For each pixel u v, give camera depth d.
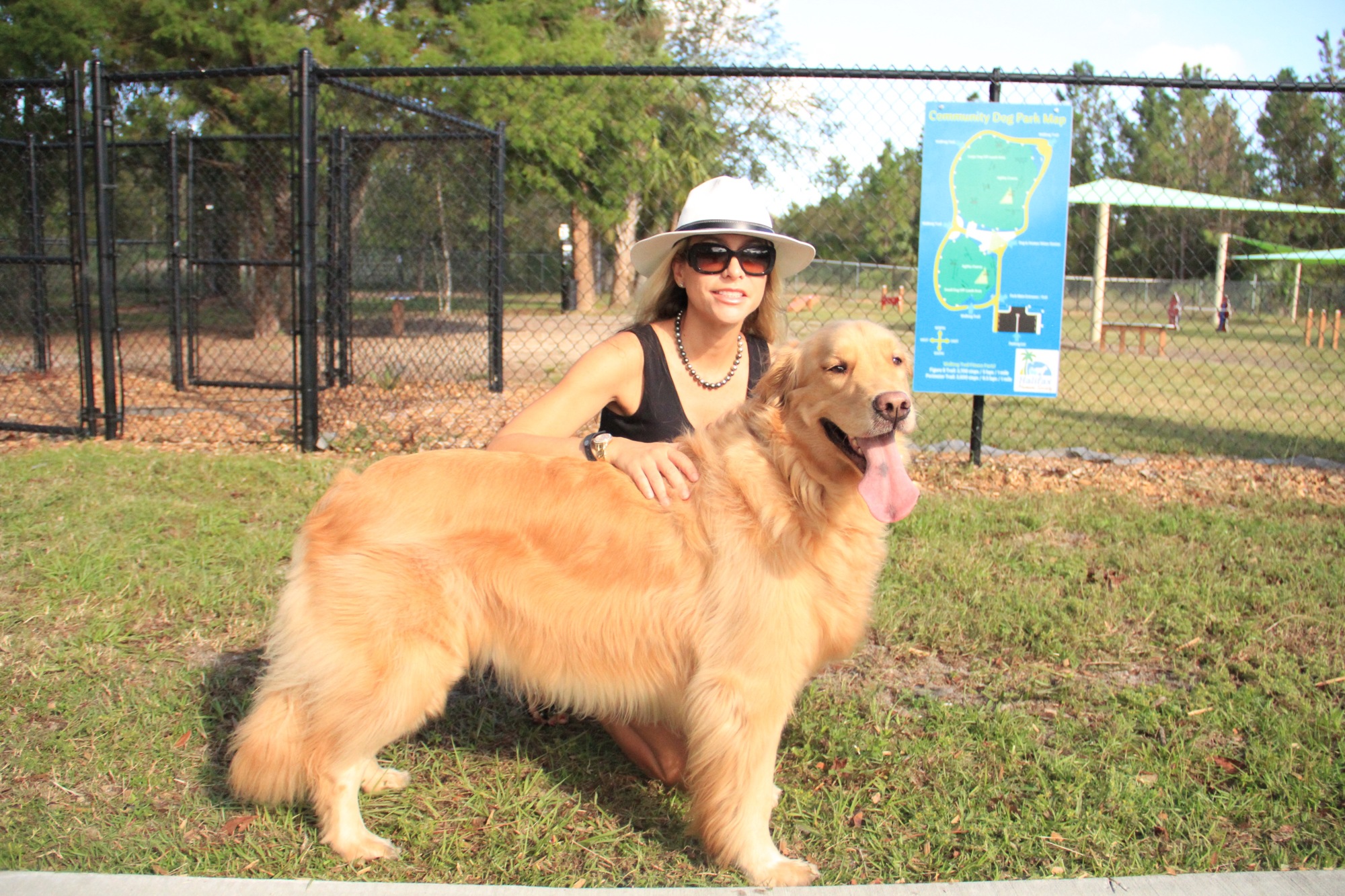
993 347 6.99
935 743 3.29
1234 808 2.88
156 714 3.35
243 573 4.64
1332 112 29.77
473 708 3.63
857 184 10.54
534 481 2.75
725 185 3.36
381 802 2.97
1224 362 15.79
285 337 17.45
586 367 3.37
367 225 16.12
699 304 3.36
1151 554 5.15
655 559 2.67
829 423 2.61
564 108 15.84
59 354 14.83
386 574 2.60
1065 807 2.88
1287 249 34.47
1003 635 4.16
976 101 6.71
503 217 11.38
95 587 4.38
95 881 2.37
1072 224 37.88
